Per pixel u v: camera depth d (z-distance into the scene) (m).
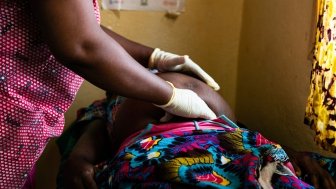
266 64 1.49
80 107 1.56
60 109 0.86
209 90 1.11
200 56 1.65
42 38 0.75
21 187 0.88
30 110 0.80
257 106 1.58
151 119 1.04
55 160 1.57
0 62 0.75
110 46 0.73
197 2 1.58
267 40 1.47
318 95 1.02
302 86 1.29
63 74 0.82
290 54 1.34
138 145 0.90
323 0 1.01
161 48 1.59
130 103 1.10
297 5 1.29
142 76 0.79
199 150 0.86
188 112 0.94
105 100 1.38
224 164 0.83
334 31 0.96
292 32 1.32
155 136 0.92
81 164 1.04
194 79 1.11
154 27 1.56
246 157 0.83
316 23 1.13
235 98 1.72
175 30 1.59
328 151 1.12
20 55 0.76
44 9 0.67
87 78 0.75
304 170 1.01
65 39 0.68
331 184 0.96
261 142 0.92
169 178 0.78
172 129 0.96
